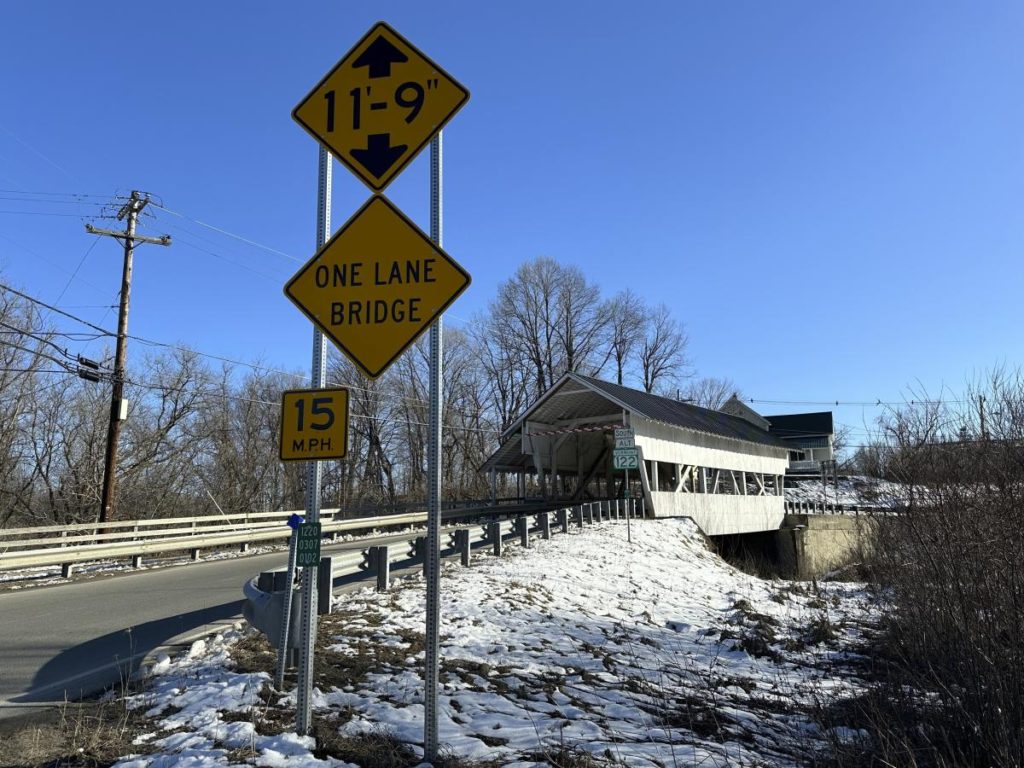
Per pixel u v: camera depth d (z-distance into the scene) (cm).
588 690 667
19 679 649
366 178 457
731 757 522
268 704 515
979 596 723
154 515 3169
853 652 1021
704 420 3519
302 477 4462
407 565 1421
